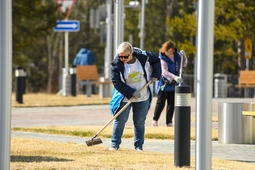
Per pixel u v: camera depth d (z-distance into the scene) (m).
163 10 97.88
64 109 42.88
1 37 10.72
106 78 55.59
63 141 22.42
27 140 22.16
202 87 11.73
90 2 111.38
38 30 60.91
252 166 16.33
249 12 68.62
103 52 112.06
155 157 17.39
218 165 16.20
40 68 107.94
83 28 111.44
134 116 19.44
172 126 28.53
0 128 10.77
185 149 15.30
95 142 18.94
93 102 48.22
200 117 11.79
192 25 72.19
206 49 11.65
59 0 60.25
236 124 22.55
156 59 19.17
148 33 98.19
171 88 27.94
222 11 71.00
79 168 14.82
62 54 110.50
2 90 10.73
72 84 57.69
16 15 57.59
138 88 18.95
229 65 82.94
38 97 56.69
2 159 10.81
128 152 18.67
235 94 70.94
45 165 15.34
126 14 98.94
